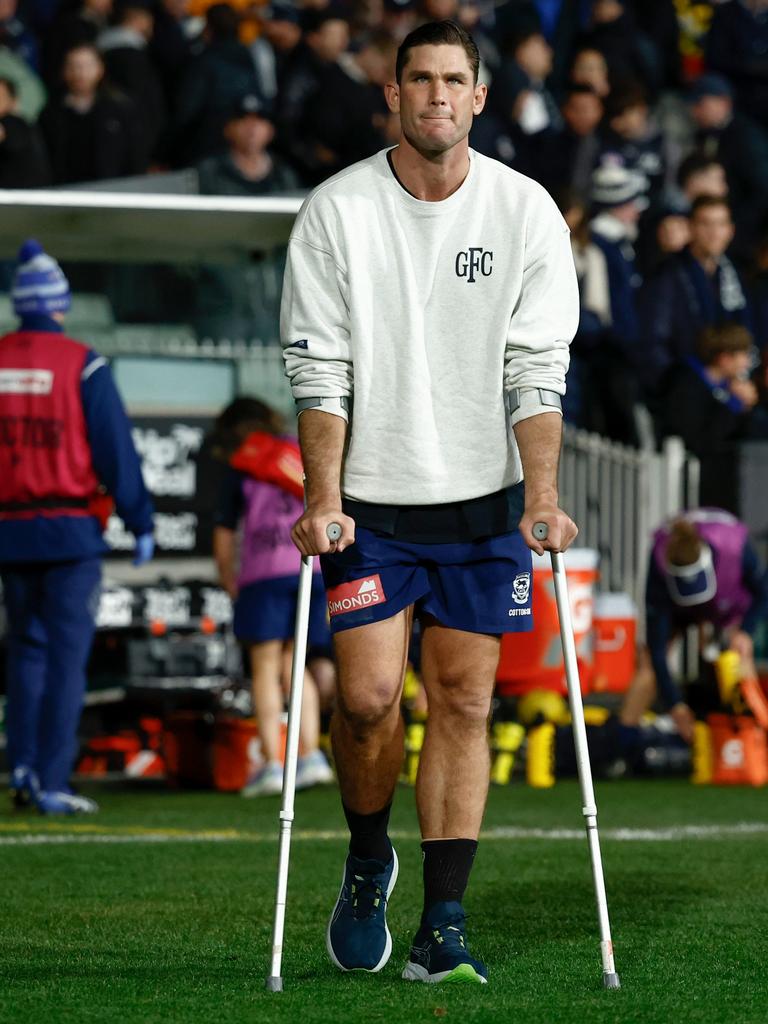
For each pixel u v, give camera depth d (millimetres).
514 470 17078
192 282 45031
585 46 66688
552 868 25438
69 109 54219
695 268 52281
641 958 18219
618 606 42781
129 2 57656
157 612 43406
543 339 16875
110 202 35562
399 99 16781
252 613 36719
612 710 42719
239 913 21406
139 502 33281
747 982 16828
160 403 44469
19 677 33562
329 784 39312
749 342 48031
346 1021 14891
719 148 63750
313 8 58938
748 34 69938
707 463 46469
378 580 16969
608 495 47594
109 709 41812
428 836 17219
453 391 16969
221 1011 15352
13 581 33469
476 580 17109
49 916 21188
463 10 63531
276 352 45344
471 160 17016
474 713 17219
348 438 17203
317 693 38188
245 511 37000
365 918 17500
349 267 16844
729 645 41438
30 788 33688
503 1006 15539
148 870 25312
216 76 57125
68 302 33500
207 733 39000
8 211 36062
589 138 56438
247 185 51938
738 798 37156
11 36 58000
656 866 25750
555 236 16953
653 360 51469
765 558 45156
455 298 16859
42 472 32812
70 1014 15258
